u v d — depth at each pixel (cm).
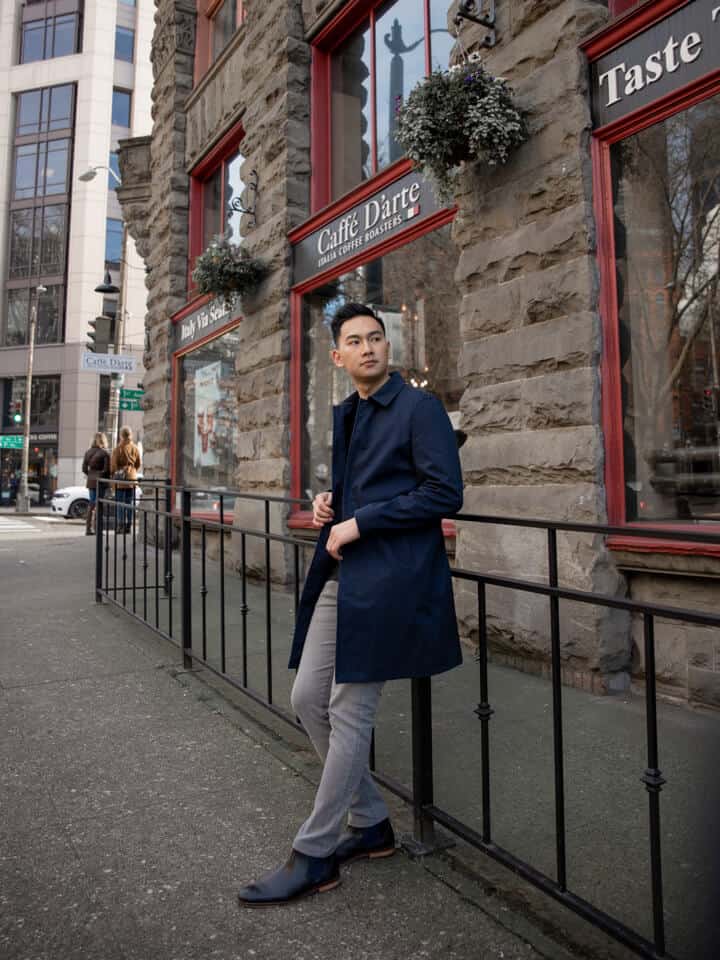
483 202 503
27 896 227
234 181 995
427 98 464
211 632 570
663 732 353
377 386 242
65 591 752
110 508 697
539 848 250
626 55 426
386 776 285
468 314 516
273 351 792
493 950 202
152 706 404
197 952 201
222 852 254
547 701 402
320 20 746
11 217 3494
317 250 740
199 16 1105
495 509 488
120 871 242
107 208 3438
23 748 346
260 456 815
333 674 245
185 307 1073
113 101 3475
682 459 429
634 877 229
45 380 3450
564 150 446
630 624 427
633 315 443
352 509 233
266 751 342
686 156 426
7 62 3494
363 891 231
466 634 510
